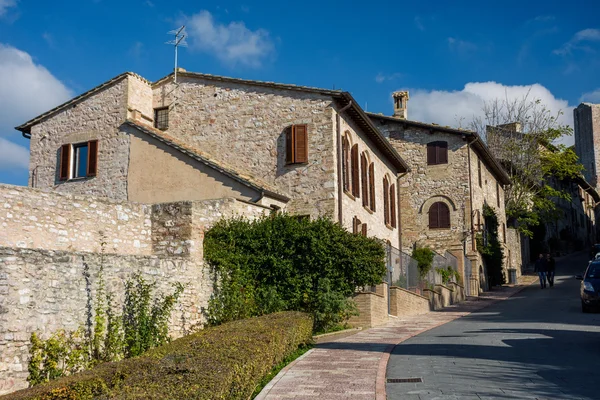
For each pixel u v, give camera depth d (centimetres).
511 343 1459
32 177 2738
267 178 2527
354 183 2744
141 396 677
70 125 2695
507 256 4722
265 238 1848
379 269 1905
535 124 5131
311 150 2475
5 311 1060
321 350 1441
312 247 1827
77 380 800
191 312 1584
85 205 1680
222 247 1803
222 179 2314
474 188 3888
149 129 2512
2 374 1039
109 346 1259
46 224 1582
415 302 2622
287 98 2555
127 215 1764
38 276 1133
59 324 1166
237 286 1752
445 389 962
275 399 951
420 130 3919
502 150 5106
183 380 763
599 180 10062
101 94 2653
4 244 1480
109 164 2555
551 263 3838
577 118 10594
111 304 1299
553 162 5197
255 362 966
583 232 8138
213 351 956
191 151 2397
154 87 2789
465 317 2411
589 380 998
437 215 3809
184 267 1572
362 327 1969
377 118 4006
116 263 1330
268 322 1366
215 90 2684
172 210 1752
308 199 2445
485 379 1024
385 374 1119
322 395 966
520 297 3391
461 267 3591
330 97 2489
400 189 3912
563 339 1512
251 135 2586
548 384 972
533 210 5422
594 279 2331
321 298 1792
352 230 2653
